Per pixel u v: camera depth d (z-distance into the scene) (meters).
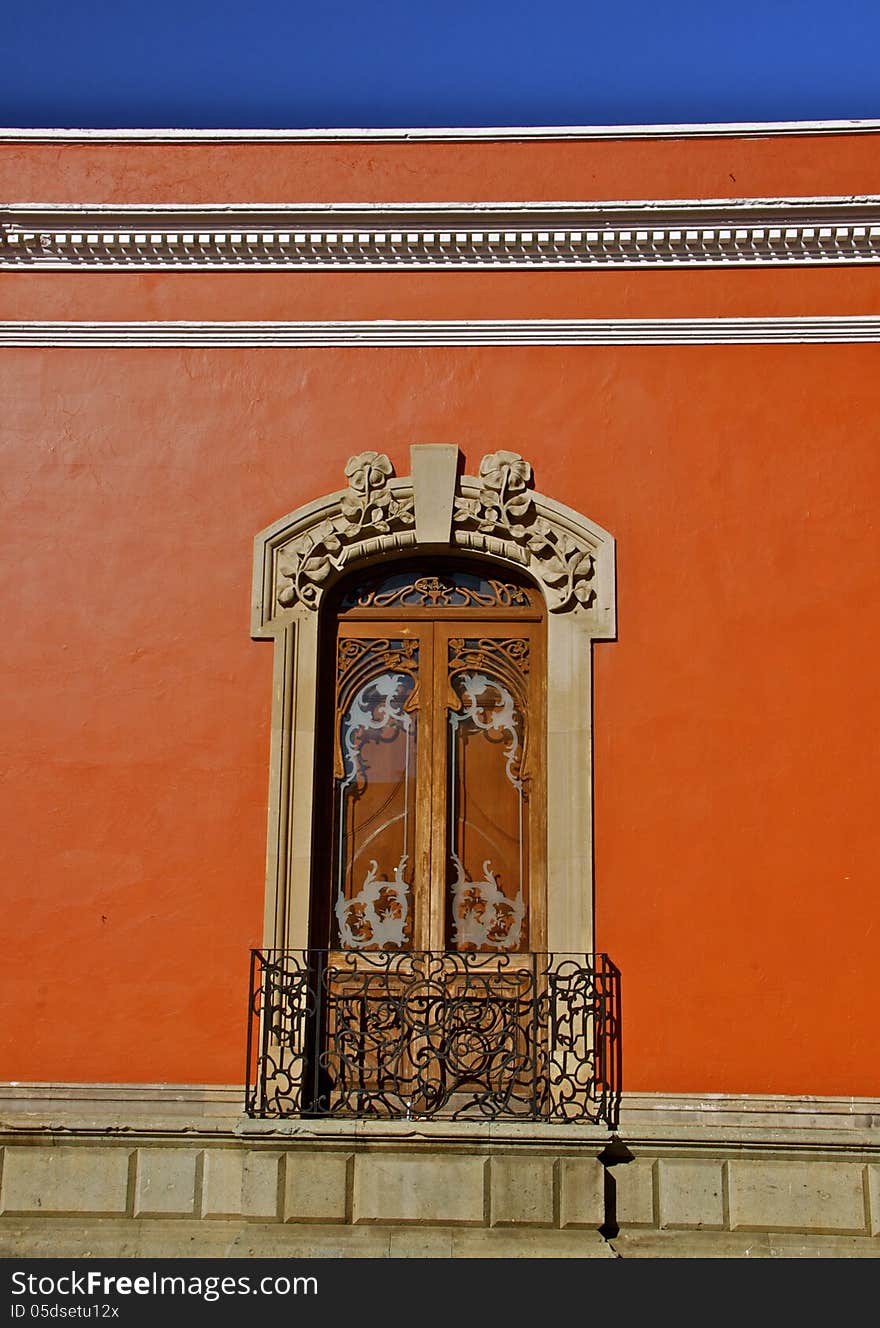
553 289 9.16
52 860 8.55
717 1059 8.23
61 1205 8.10
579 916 8.38
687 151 9.29
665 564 8.80
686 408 9.00
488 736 8.91
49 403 9.14
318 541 8.86
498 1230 7.75
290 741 8.65
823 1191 8.02
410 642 9.03
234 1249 7.68
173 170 9.38
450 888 8.73
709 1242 7.93
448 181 9.32
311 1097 8.30
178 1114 8.20
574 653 8.69
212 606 8.85
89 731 8.70
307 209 9.06
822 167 9.23
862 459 8.89
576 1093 8.04
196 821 8.59
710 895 8.41
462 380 9.09
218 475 9.02
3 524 8.97
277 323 9.13
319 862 8.73
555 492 8.92
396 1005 8.26
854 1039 8.23
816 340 9.03
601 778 8.56
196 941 8.45
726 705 8.62
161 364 9.17
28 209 9.12
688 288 9.13
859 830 8.45
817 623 8.70
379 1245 7.68
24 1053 8.34
